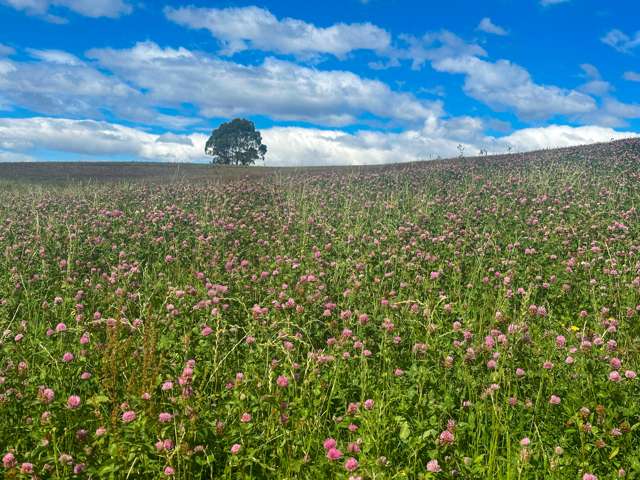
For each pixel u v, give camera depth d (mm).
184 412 4121
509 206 14930
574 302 7715
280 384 4629
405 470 3750
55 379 4957
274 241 11750
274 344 5332
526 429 4473
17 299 7723
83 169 48406
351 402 4887
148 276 8688
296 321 6500
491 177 21469
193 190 20984
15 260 9820
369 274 9016
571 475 3838
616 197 15164
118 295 7527
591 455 4047
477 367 5184
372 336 6145
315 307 6984
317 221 13891
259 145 74062
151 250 10820
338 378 5168
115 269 9062
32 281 8602
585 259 9477
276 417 4285
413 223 13125
